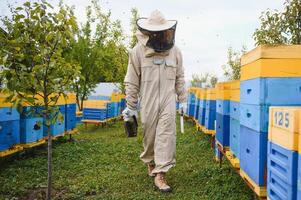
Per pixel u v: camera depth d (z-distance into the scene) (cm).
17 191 443
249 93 339
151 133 475
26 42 358
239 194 408
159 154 457
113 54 1783
